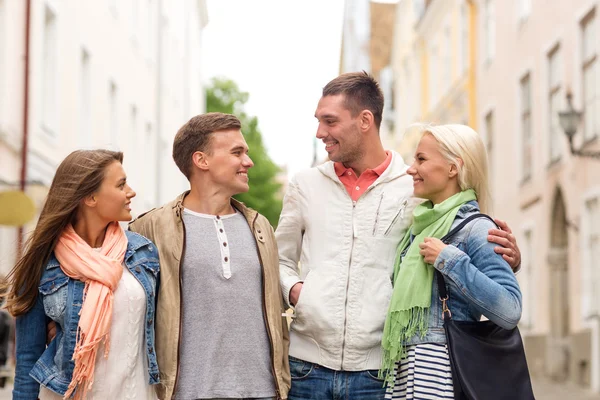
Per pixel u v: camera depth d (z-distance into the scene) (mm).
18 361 3939
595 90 12930
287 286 4523
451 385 4000
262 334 4184
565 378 14266
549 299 15016
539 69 15734
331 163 4652
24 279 3906
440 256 3992
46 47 16000
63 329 3871
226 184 4250
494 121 19094
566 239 14641
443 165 4184
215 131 4250
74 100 17266
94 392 3865
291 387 4504
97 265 3875
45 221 3914
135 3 23078
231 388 4070
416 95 28828
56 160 16188
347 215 4520
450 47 23859
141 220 4281
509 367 4000
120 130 20922
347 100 4516
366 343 4371
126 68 21641
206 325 4102
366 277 4438
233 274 4156
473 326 4059
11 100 14195
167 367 4035
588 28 13219
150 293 4000
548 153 15188
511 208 17688
